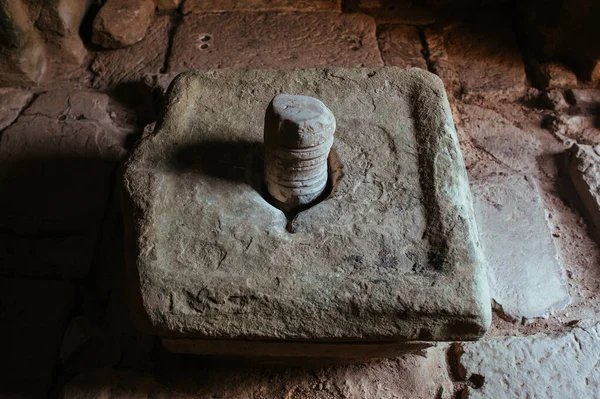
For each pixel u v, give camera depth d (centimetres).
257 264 150
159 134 176
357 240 155
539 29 292
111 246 223
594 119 274
